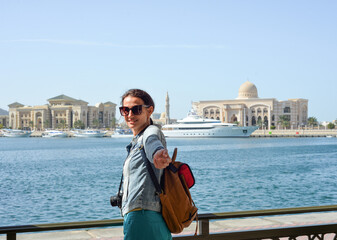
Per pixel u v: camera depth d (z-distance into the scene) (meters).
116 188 29.80
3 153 87.12
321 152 77.88
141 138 3.94
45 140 192.50
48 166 52.06
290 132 189.62
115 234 7.68
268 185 30.20
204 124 137.88
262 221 8.75
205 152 80.94
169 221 3.68
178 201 3.68
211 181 32.84
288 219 8.96
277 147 99.69
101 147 111.88
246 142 135.38
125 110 4.00
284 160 58.19
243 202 22.81
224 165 49.94
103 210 20.77
